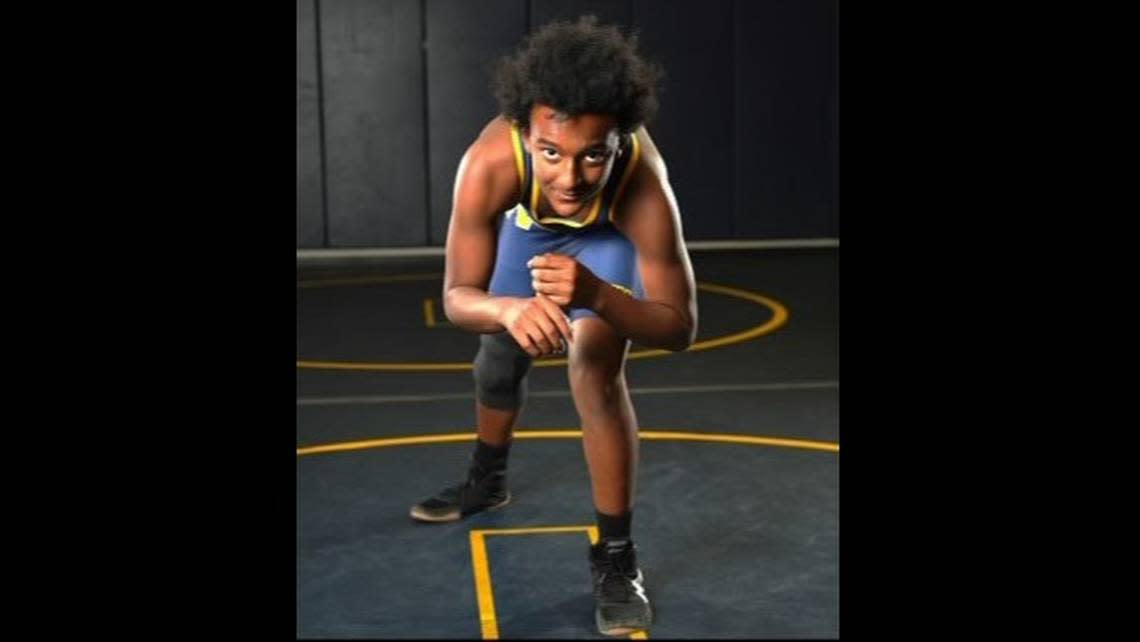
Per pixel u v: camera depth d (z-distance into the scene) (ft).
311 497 14.48
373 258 31.42
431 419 17.78
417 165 31.27
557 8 30.81
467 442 16.65
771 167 31.78
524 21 30.83
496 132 10.51
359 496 14.52
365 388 19.54
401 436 16.94
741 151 31.65
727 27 31.17
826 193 31.99
